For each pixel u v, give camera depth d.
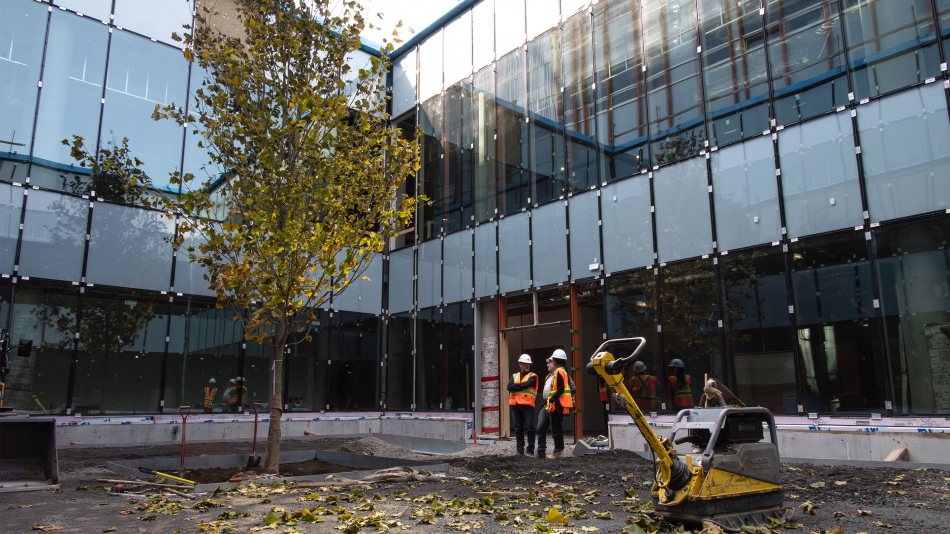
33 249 13.82
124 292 14.95
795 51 11.40
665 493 4.73
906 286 9.67
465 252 17.34
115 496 6.80
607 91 14.41
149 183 9.34
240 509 5.84
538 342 19.89
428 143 19.17
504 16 17.28
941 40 9.73
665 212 12.94
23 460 7.74
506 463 9.93
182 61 16.48
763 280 11.30
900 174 9.94
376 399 18.89
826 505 5.79
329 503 6.14
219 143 9.22
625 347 13.20
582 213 14.52
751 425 5.04
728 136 12.14
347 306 18.77
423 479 7.97
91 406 14.16
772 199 11.38
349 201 9.54
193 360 15.73
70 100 14.69
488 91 17.42
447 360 17.33
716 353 11.73
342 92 9.84
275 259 8.83
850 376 10.05
